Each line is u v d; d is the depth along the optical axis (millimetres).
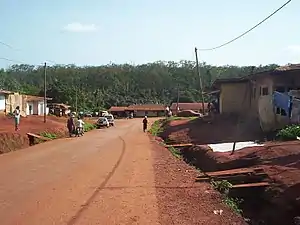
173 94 124750
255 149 17125
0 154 21609
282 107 24031
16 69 138375
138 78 134375
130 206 10258
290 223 9406
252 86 31297
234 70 110500
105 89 127625
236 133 26656
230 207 10523
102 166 17094
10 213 9516
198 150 20594
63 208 10000
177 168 16719
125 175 14836
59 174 14977
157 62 146000
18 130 29469
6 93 49906
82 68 143125
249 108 32438
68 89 91000
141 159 19578
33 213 9516
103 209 9938
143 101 122938
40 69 135625
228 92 34531
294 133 19953
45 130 34312
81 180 13773
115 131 45469
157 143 28766
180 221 9016
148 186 12797
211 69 116438
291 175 11758
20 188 12391
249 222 9977
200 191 12070
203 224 8836
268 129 25000
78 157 20234
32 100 62031
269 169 12992
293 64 28031
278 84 26109
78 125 37938
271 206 10547
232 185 12180
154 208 10086
